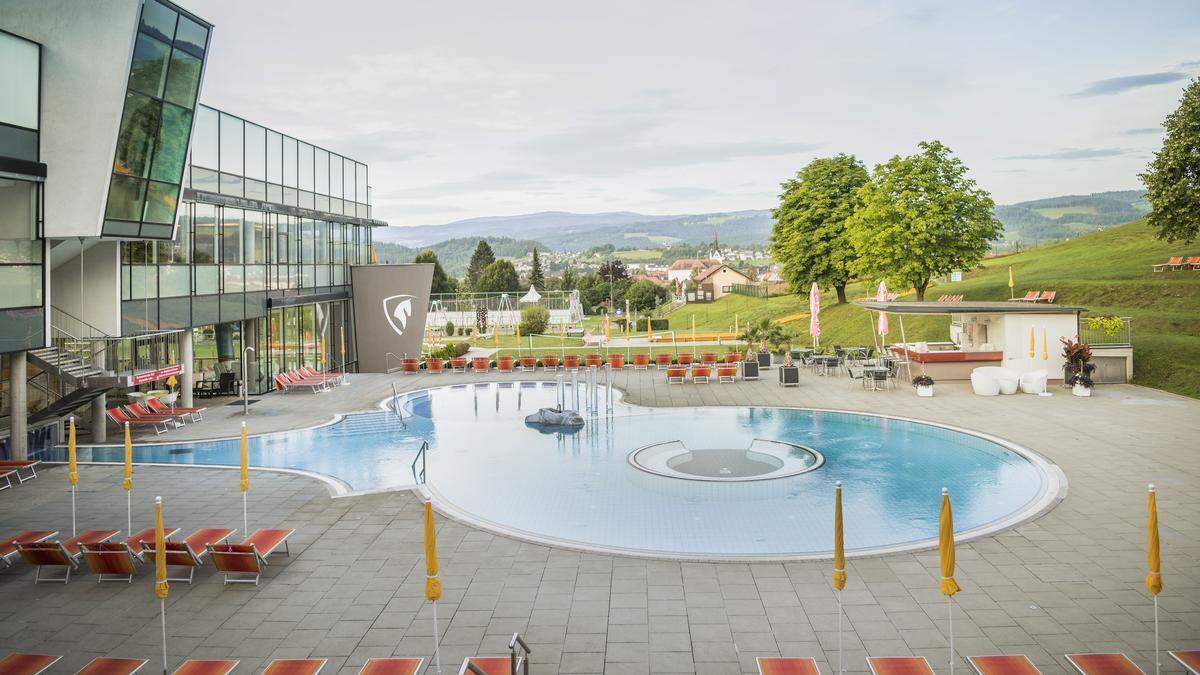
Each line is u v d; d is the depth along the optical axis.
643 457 20.41
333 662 9.33
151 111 20.59
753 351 37.56
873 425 23.94
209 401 30.47
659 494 16.84
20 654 9.34
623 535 14.20
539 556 12.81
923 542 13.09
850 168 57.31
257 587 11.73
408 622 10.41
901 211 45.88
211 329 31.86
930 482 17.45
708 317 80.88
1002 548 12.72
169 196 22.48
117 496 16.81
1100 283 44.78
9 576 12.37
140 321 24.69
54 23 18.97
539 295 67.06
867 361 32.75
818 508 15.62
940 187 45.50
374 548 13.37
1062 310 29.64
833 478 17.88
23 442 19.89
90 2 18.88
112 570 11.87
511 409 28.27
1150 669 8.70
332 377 34.53
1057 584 11.20
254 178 31.77
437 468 19.42
